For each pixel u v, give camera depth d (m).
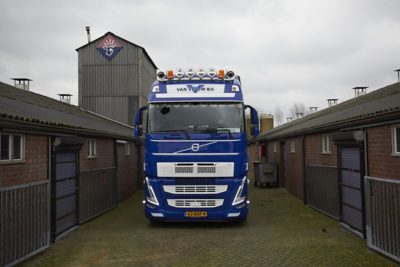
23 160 7.25
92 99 26.17
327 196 10.94
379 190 6.74
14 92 11.17
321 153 12.32
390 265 6.17
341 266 6.21
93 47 26.33
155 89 9.47
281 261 6.57
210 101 9.32
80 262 6.69
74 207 9.57
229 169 9.09
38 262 6.67
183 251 7.36
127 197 16.91
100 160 12.75
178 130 9.20
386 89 12.45
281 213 11.69
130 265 6.52
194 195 9.14
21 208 6.57
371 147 8.12
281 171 19.89
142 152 21.17
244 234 8.76
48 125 7.80
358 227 8.55
